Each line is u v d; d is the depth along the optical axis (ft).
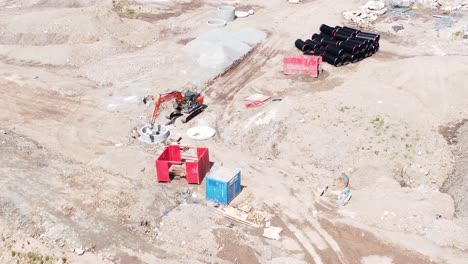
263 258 63.31
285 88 103.24
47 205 71.46
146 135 89.71
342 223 69.15
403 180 77.05
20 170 79.92
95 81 113.19
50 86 110.52
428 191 73.31
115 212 70.23
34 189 74.95
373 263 62.69
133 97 105.29
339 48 114.01
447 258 62.54
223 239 66.08
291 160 83.56
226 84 109.40
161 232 67.67
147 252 64.18
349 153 81.61
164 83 109.50
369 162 79.82
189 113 96.37
